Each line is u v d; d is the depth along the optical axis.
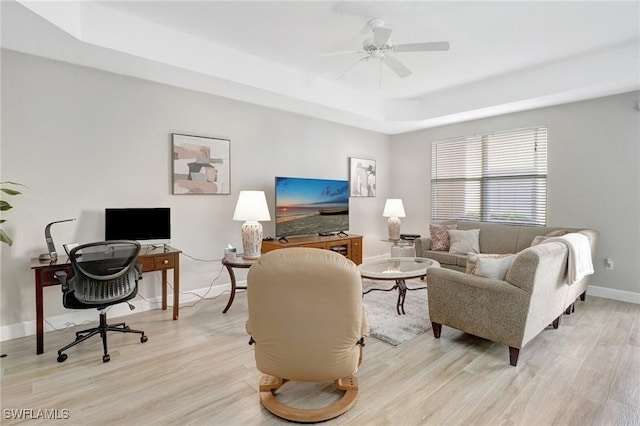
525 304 2.29
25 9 2.18
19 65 2.82
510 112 4.68
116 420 1.81
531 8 2.70
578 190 4.18
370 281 4.80
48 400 1.99
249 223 3.55
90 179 3.18
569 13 2.77
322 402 1.96
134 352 2.61
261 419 1.83
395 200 5.40
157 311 3.53
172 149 3.65
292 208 4.46
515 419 1.81
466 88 4.61
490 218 5.02
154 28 2.98
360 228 5.77
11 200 2.82
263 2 2.63
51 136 2.98
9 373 2.29
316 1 2.61
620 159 3.87
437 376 2.25
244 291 4.25
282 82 3.90
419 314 3.42
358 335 1.85
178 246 3.75
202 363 2.44
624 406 1.92
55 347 2.68
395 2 2.61
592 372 2.29
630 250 3.83
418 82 4.44
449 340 2.80
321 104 4.32
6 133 2.79
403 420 1.81
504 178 4.85
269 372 1.88
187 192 3.77
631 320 3.23
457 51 3.49
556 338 2.82
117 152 3.32
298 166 4.82
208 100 3.91
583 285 3.54
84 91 3.13
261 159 4.41
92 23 2.66
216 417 1.84
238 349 2.66
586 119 4.09
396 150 6.20
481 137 5.09
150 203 3.53
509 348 2.38
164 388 2.12
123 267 2.61
